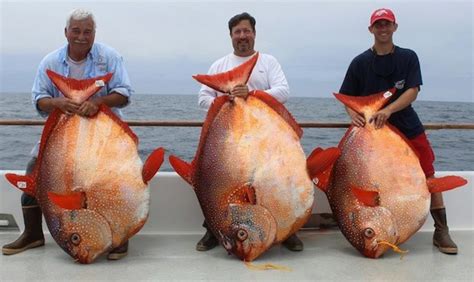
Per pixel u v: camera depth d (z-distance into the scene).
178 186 4.32
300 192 3.55
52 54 3.84
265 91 3.87
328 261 3.62
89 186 3.48
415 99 3.85
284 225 3.54
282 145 3.58
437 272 3.39
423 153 3.97
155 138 21.12
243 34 3.97
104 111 3.60
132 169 3.55
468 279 3.27
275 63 4.07
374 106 3.76
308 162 3.62
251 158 3.53
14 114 48.88
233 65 4.04
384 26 3.84
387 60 3.91
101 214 3.47
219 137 3.61
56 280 3.23
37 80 3.82
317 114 44.47
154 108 45.09
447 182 3.69
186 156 17.95
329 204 4.04
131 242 4.08
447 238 3.84
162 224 4.34
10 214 4.31
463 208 4.43
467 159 21.09
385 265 3.54
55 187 3.52
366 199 3.61
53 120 3.60
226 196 3.53
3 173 4.31
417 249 3.90
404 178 3.68
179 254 3.78
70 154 3.54
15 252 3.76
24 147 22.30
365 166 3.70
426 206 3.68
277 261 3.62
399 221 3.63
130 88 3.91
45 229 4.30
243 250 3.50
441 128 4.43
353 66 4.06
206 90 4.10
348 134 3.81
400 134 3.74
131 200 3.51
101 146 3.55
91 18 3.69
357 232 3.65
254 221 3.48
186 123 4.38
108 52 3.85
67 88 3.57
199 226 4.34
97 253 3.51
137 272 3.39
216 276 3.31
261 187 3.50
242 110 3.61
